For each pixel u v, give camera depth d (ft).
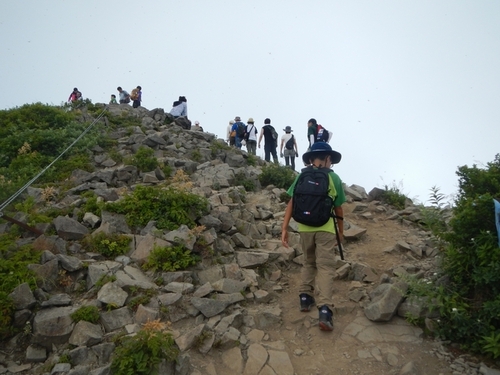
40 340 13.66
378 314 15.44
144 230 19.62
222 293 16.46
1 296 14.32
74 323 14.20
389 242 22.53
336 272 18.93
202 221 20.77
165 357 12.67
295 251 20.59
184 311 15.33
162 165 31.94
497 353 12.98
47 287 15.85
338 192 16.08
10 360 13.38
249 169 35.73
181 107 53.88
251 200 27.96
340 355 14.23
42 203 24.30
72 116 43.29
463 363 13.57
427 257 20.39
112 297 15.21
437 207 18.42
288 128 49.06
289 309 16.65
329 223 15.81
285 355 14.02
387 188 29.68
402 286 16.12
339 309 16.38
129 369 12.12
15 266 16.31
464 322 14.08
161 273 17.20
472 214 15.02
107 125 43.19
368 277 18.58
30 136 34.78
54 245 17.95
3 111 42.47
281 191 29.66
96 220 20.25
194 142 41.70
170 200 21.07
